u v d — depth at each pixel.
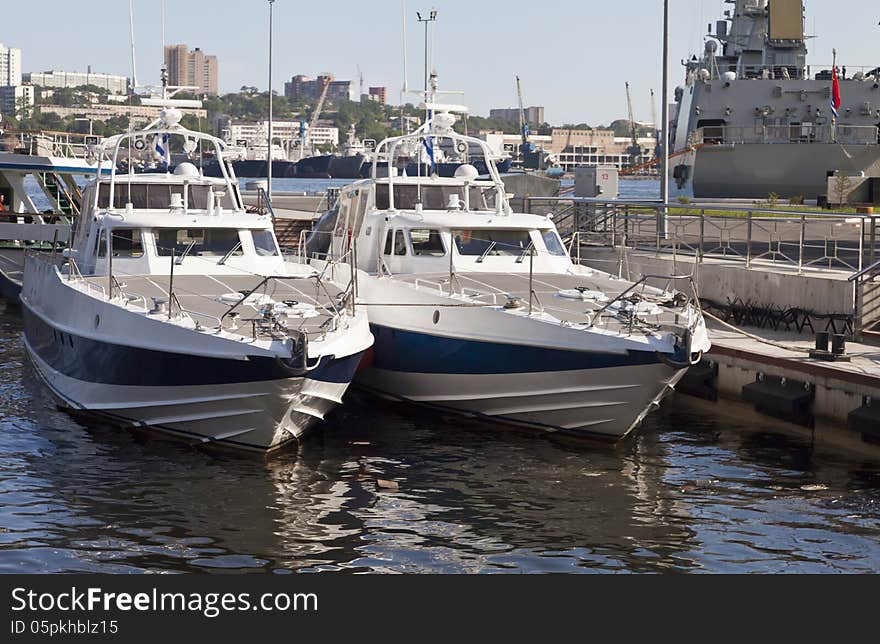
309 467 17.25
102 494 15.59
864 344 21.52
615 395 18.23
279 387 16.53
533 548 13.92
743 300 24.86
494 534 14.41
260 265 21.30
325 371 17.05
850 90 64.56
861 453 18.17
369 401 22.27
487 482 16.64
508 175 41.34
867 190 44.66
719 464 17.66
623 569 13.27
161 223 20.95
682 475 17.05
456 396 20.33
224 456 17.66
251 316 17.86
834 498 15.85
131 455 17.53
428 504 15.57
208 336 16.77
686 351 17.30
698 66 70.12
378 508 15.36
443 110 26.61
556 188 41.56
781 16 68.25
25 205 36.62
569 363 18.36
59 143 37.50
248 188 47.28
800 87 64.81
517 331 18.95
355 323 18.22
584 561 13.52
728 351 21.12
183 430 18.06
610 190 38.34
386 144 27.03
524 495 16.03
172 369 17.23
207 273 20.86
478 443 19.00
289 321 17.81
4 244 33.19
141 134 23.06
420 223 22.64
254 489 16.02
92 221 21.89
